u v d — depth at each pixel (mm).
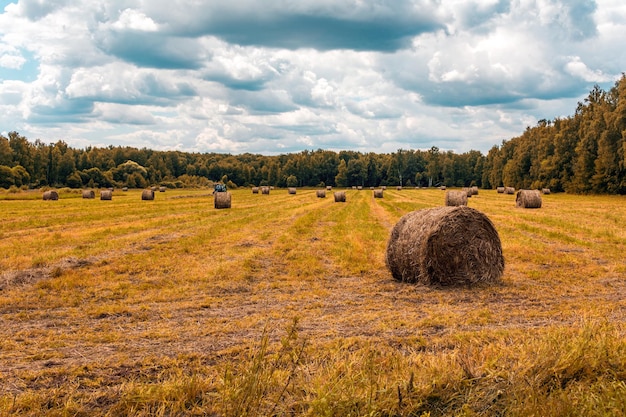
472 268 11523
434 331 7691
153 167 147750
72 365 6203
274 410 4621
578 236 19562
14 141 116125
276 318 8547
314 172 158625
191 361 6355
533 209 36875
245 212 34219
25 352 6773
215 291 10664
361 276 12570
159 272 12477
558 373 5191
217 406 4805
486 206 41125
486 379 5133
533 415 4277
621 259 14352
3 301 9562
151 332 7645
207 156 195875
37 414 4770
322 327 7938
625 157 63062
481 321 8250
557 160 82250
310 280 11969
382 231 22094
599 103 81125
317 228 23547
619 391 4555
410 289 11102
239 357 6395
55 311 9047
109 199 54156
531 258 14453
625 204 44469
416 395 4824
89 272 12250
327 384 4805
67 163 123688
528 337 7020
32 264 13258
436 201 51375
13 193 72375
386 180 159250
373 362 5461
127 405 4898
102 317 8672
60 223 25922
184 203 47375
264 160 187500
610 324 7367
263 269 13188
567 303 9562
